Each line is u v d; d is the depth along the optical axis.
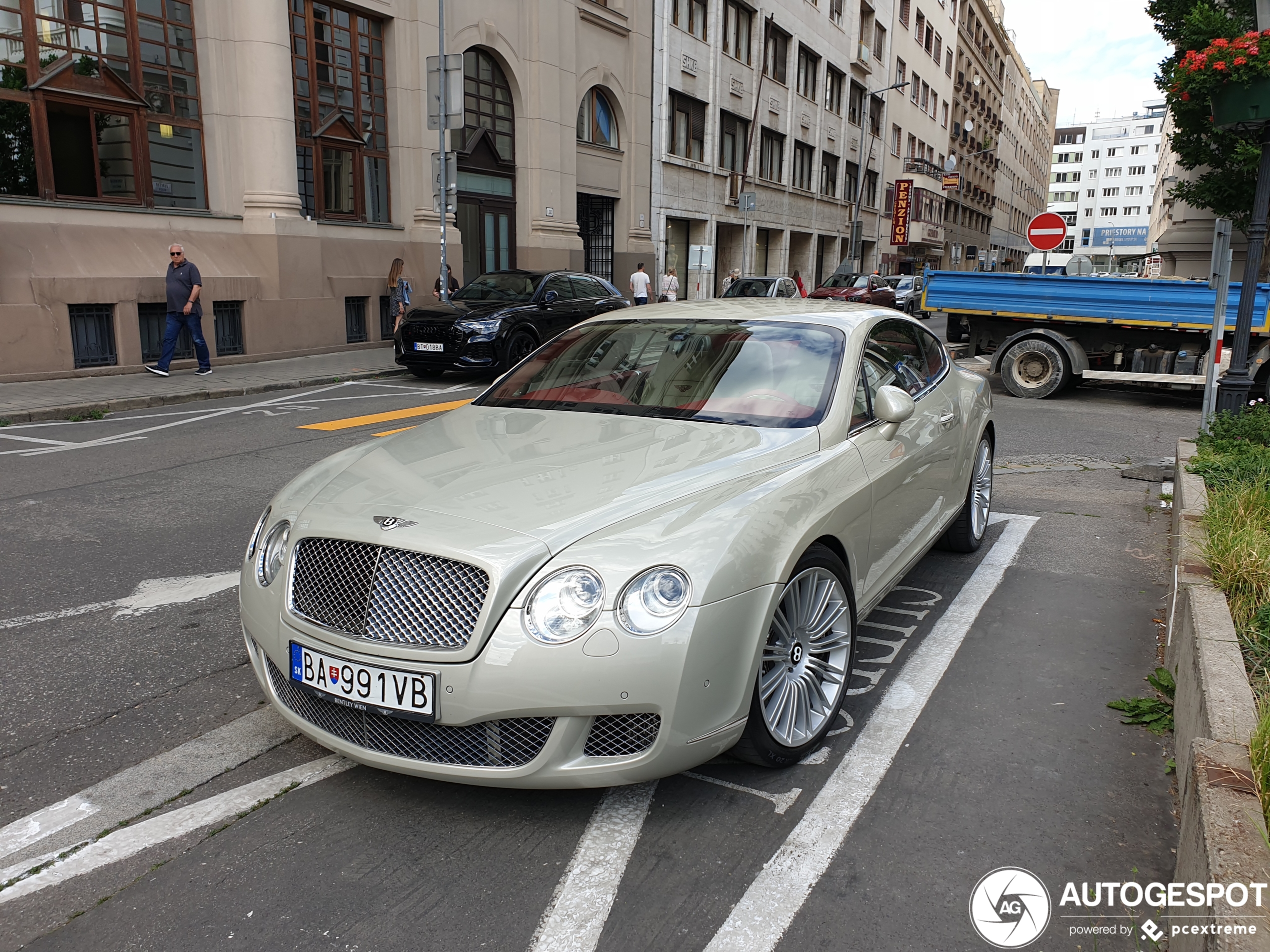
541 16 20.75
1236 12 16.36
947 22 57.56
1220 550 3.68
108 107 13.37
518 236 21.47
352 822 2.71
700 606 2.52
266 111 14.89
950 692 3.63
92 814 2.74
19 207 12.25
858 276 31.20
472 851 2.58
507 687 2.45
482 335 12.68
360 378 13.58
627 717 2.51
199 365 13.17
